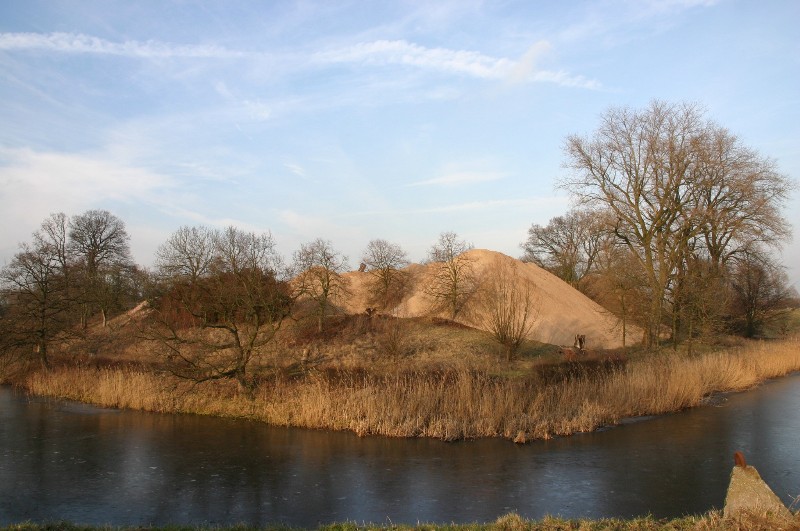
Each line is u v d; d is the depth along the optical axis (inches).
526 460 571.5
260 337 1129.4
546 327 1256.2
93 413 855.1
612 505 436.5
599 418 727.1
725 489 475.2
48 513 440.8
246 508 446.0
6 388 1125.7
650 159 1334.9
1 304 1360.7
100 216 2039.9
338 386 797.2
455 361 971.3
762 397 936.9
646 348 1248.8
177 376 884.6
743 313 1806.1
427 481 506.3
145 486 506.3
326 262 1277.1
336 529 345.1
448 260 1387.8
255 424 759.1
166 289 1403.8
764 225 1305.4
